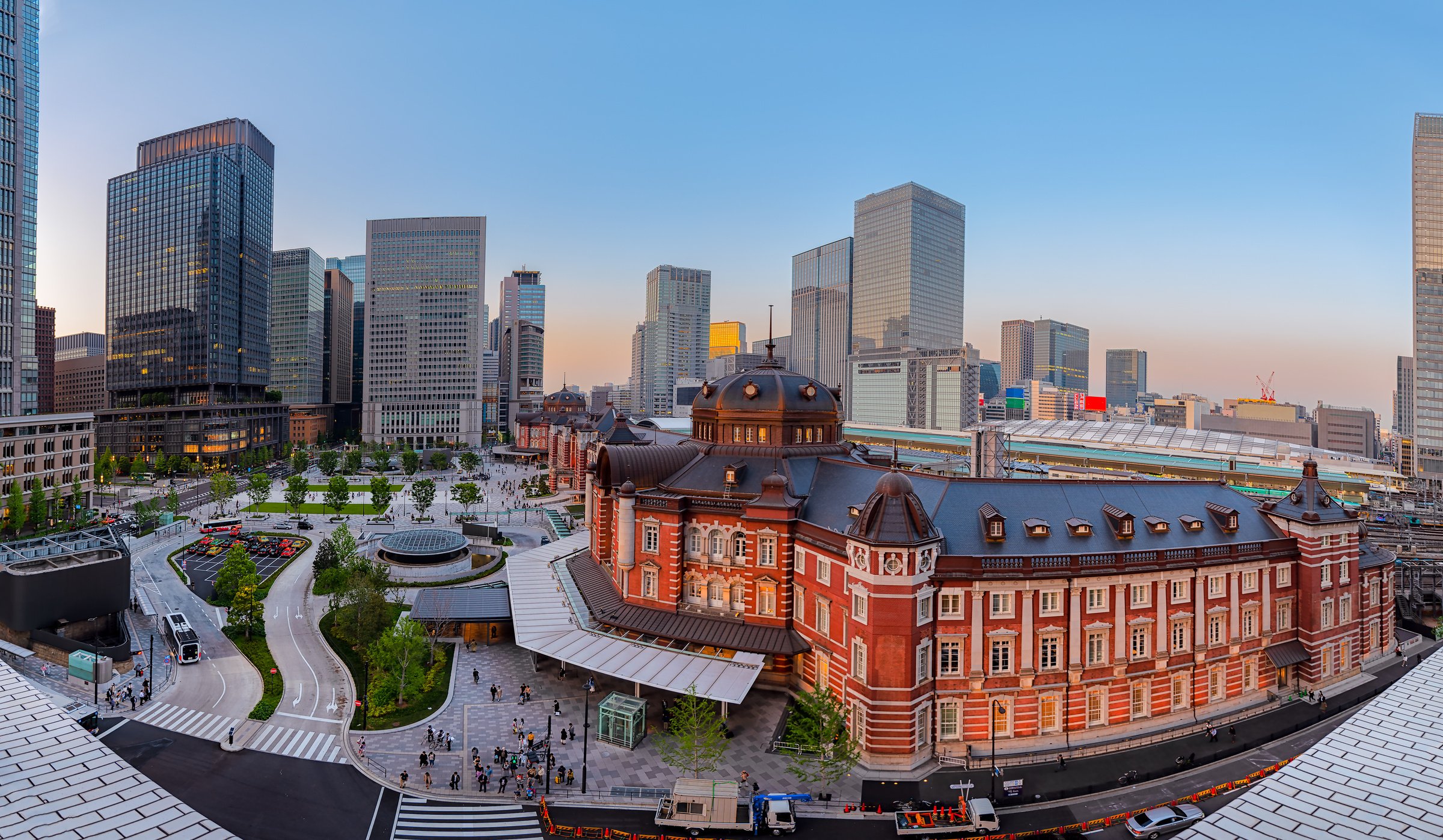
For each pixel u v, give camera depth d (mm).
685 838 48562
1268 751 59500
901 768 56281
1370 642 77000
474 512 176625
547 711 67812
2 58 165625
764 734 62594
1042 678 59281
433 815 51062
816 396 85375
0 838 28438
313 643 85312
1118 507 66750
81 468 163375
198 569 116750
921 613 57375
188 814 30922
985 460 112562
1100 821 49812
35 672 74562
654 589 77812
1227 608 65750
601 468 90375
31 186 175750
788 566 70375
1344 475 161625
